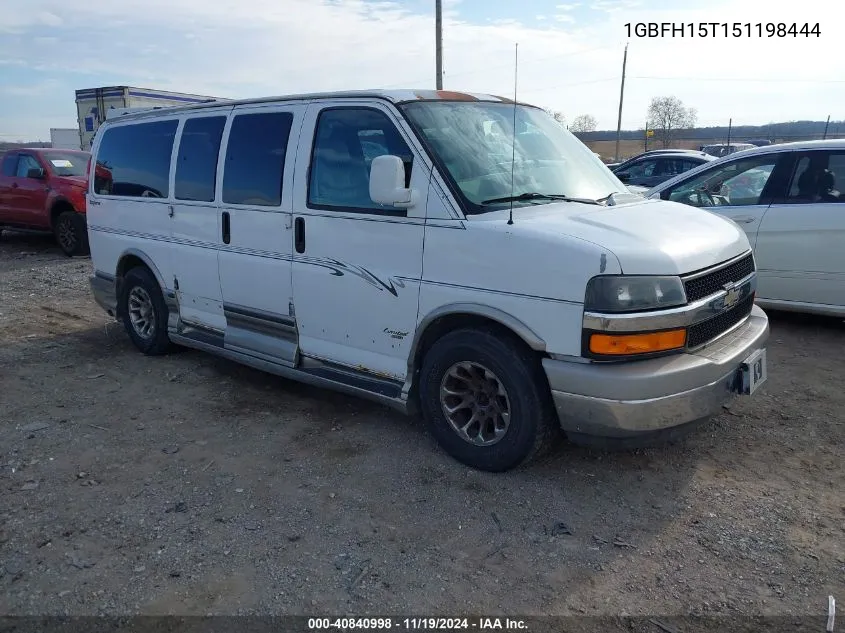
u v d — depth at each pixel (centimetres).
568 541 325
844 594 285
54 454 427
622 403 329
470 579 300
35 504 367
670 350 338
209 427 464
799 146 636
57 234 1252
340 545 325
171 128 567
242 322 515
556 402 346
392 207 400
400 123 402
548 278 339
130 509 361
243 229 493
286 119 468
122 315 644
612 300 325
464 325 388
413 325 397
